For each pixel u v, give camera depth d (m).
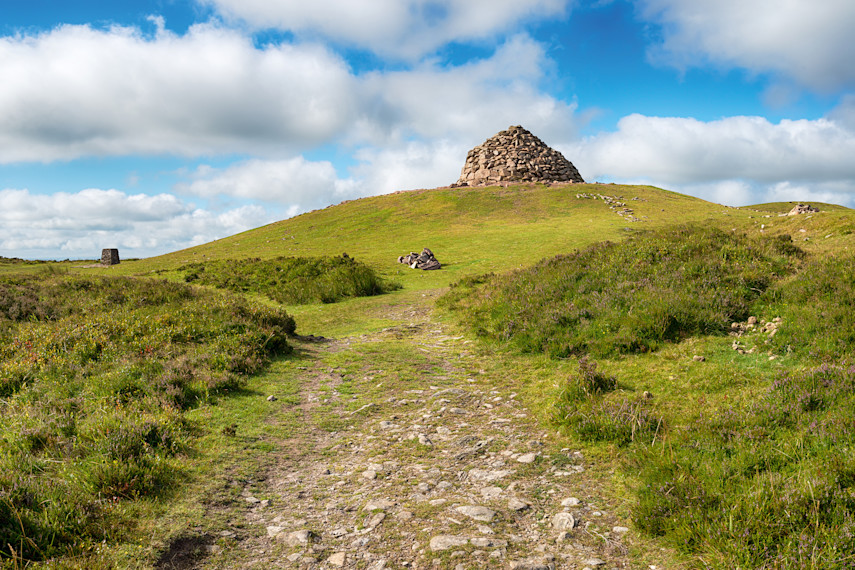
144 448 6.40
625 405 7.50
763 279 12.37
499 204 66.38
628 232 42.38
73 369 9.86
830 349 8.37
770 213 53.50
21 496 4.83
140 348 11.24
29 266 47.06
